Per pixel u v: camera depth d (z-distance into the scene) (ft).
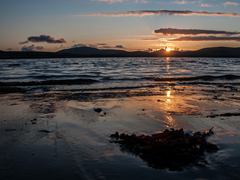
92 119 50.60
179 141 32.86
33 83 113.50
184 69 242.37
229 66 309.42
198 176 27.04
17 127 44.70
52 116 53.16
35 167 29.22
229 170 28.35
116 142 37.06
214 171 28.07
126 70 216.95
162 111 57.77
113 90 94.63
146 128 44.45
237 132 42.16
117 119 50.57
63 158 31.55
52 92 89.25
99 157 31.81
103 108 61.26
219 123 47.52
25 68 229.25
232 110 59.26
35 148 34.86
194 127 44.91
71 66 273.95
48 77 143.74
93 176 27.09
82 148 34.81
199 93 88.43
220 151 33.50
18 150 34.09
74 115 54.08
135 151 33.53
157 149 31.55
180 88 102.47
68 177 26.96
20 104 66.85
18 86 106.01
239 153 33.12
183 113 55.77
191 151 31.60
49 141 37.60
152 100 73.15
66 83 116.88
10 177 26.89
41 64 311.06
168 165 29.45
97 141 37.55
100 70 212.02
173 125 46.34
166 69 239.71
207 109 60.23
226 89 99.71
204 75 166.09
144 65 324.19
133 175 27.27
